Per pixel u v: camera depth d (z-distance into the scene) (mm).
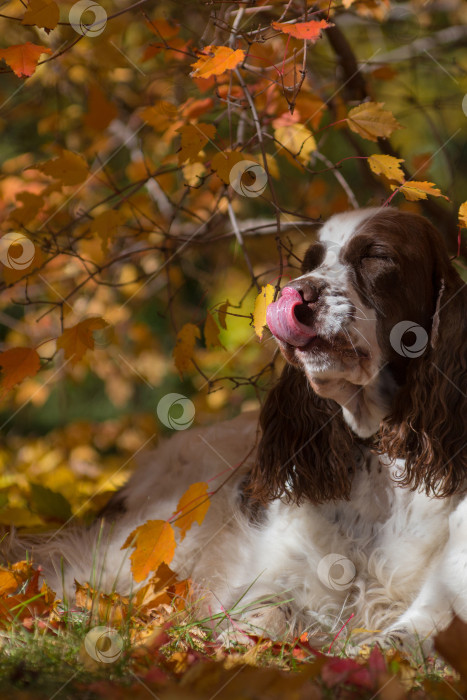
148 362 6688
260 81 4129
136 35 5387
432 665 2646
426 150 6457
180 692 2131
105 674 2342
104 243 3730
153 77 4883
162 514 4055
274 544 3438
